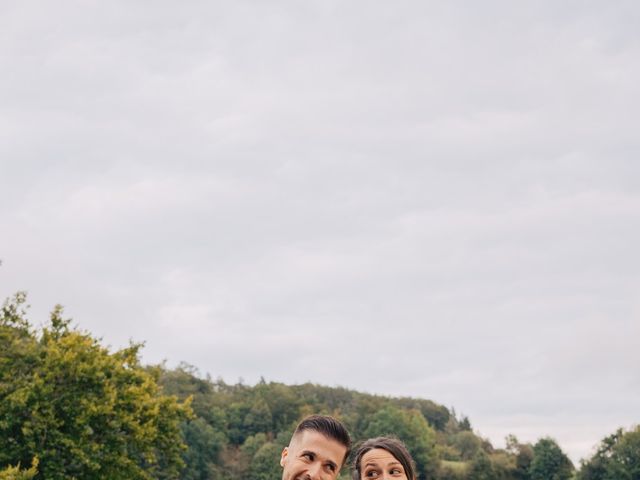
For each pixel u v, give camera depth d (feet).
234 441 519.19
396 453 12.26
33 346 108.78
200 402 540.93
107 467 105.09
